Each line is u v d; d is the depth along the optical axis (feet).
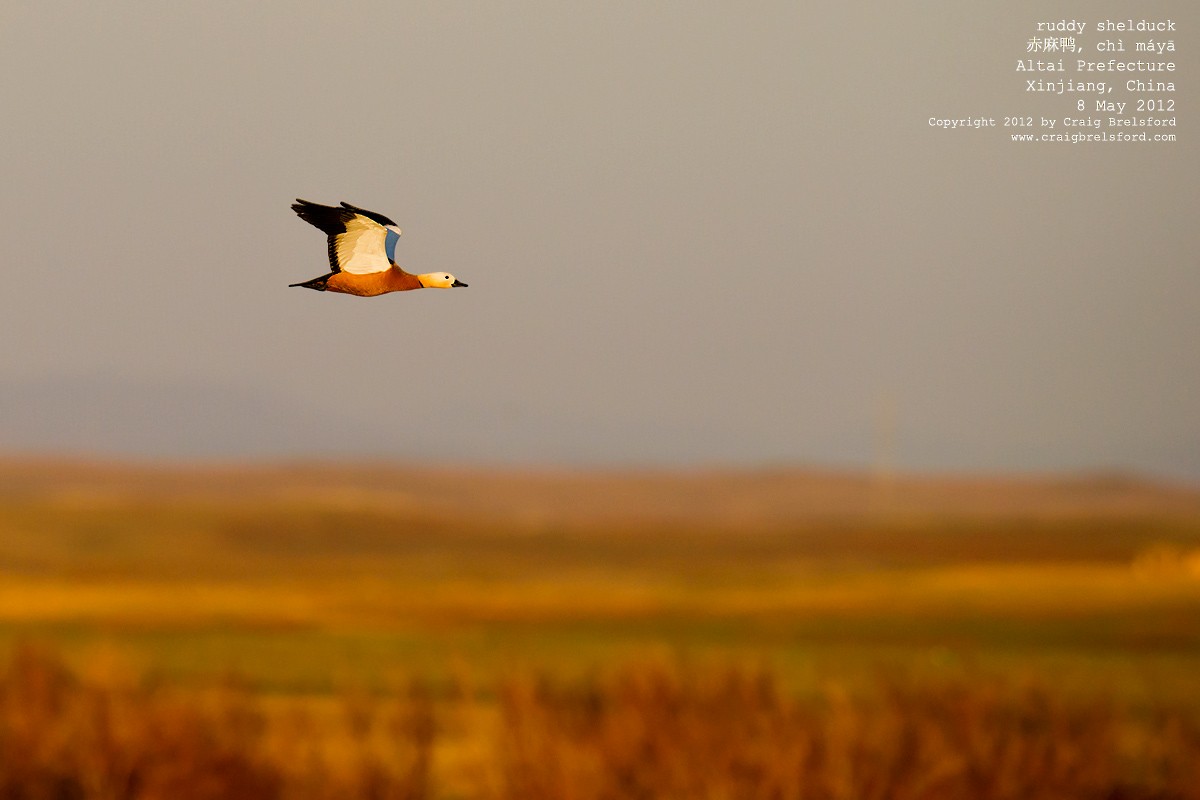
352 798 35.37
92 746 35.73
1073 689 50.96
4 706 36.73
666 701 36.55
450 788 35.68
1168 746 40.14
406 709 38.01
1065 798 36.50
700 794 34.27
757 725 36.14
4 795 35.27
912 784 34.88
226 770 36.01
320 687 58.70
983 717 37.42
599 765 34.96
